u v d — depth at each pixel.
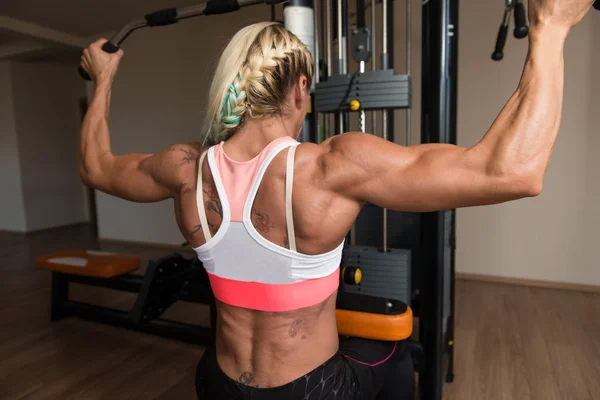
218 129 0.76
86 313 2.69
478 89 3.27
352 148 0.66
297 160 0.69
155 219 4.80
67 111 6.11
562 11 0.58
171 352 2.36
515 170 0.57
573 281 3.18
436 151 0.63
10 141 5.53
